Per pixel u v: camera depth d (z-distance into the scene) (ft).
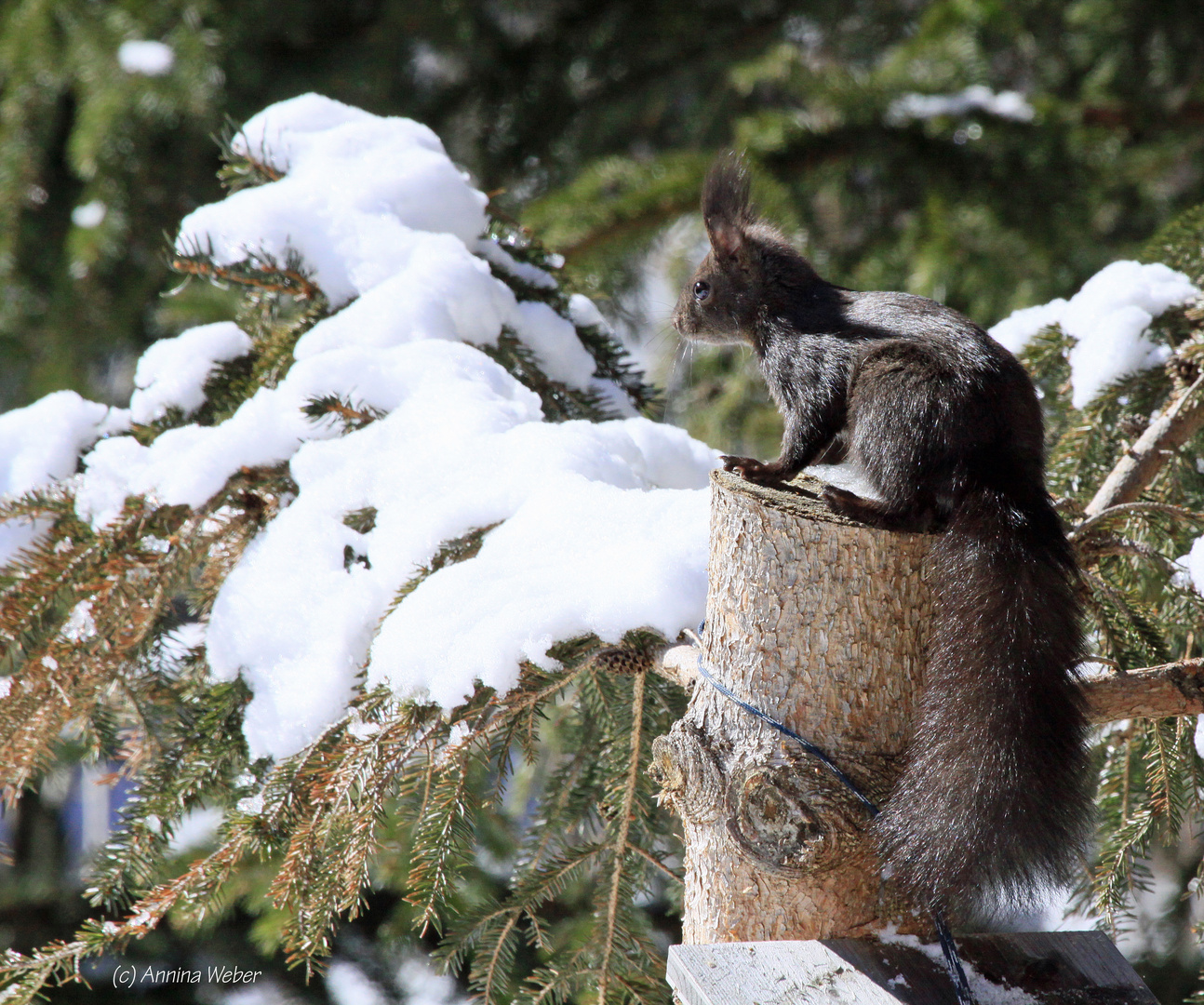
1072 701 11.70
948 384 13.29
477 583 14.40
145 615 17.76
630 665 13.76
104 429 20.40
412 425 17.92
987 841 10.92
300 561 16.75
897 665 12.09
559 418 22.61
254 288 21.95
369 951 29.53
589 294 26.99
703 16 41.39
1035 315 21.72
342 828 14.62
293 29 38.29
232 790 18.13
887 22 41.11
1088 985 11.37
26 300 39.32
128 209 36.01
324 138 23.21
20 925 31.07
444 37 39.29
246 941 29.45
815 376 15.24
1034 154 32.86
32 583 17.58
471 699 13.51
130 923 14.96
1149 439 18.28
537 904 16.65
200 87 34.45
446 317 20.49
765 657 12.01
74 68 35.14
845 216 34.60
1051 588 12.17
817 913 11.69
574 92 42.14
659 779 12.96
